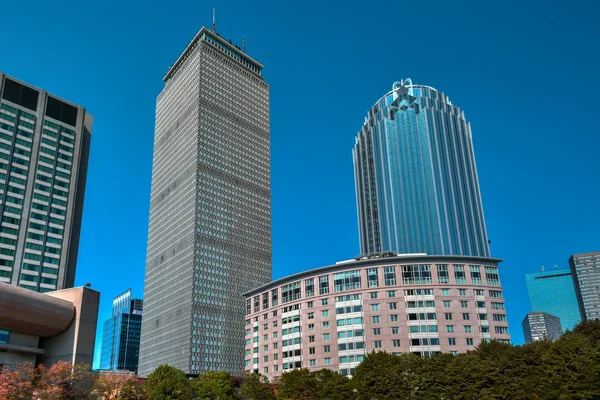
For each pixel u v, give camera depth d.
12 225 171.12
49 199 183.12
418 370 100.94
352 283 146.75
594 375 77.62
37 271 172.00
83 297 70.12
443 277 142.75
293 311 154.75
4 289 62.25
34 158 183.88
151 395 94.69
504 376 90.56
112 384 75.38
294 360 148.75
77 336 67.88
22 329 65.62
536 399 82.94
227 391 116.88
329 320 145.88
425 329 136.88
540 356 91.31
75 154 196.25
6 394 55.09
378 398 101.19
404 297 140.75
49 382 59.09
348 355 139.50
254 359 163.12
